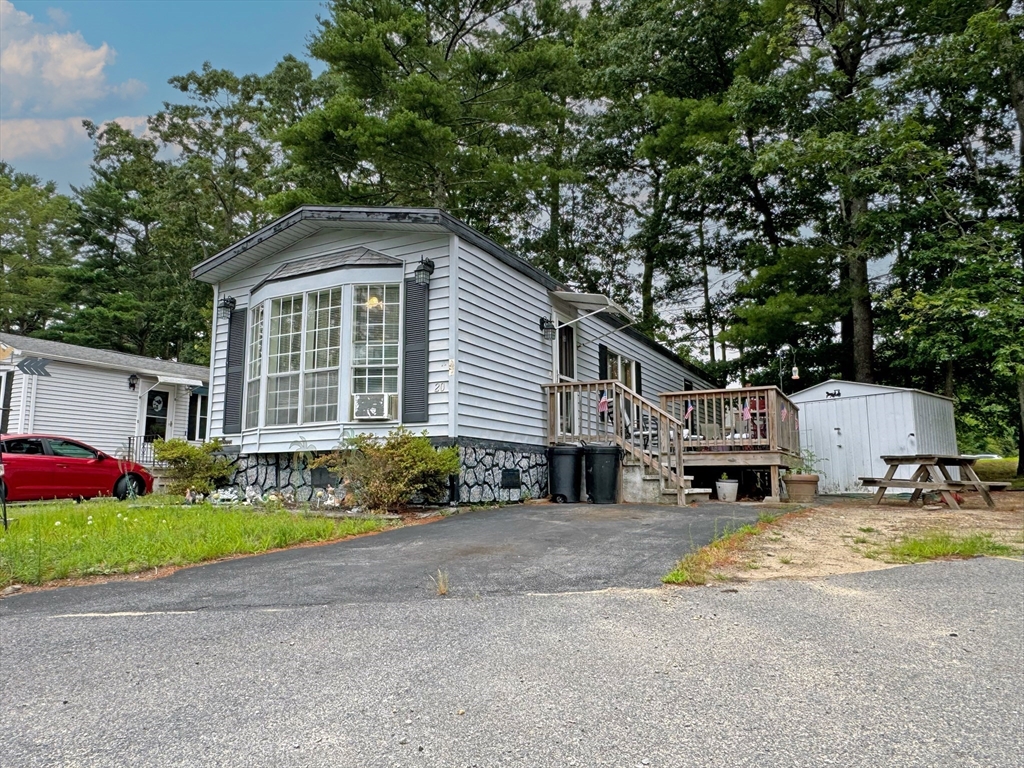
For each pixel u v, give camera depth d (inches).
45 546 205.9
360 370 333.4
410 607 138.6
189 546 206.5
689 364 722.8
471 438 325.7
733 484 385.1
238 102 1202.0
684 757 75.3
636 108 800.9
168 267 1213.1
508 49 738.8
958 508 317.1
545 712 87.4
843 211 641.6
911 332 489.1
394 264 337.4
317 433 338.6
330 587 158.4
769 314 593.6
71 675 103.3
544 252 905.5
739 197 708.0
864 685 96.3
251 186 1165.1
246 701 92.0
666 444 353.7
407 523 271.1
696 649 111.0
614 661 105.7
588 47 824.3
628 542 210.2
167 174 1171.3
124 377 668.1
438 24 737.0
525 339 390.9
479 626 124.3
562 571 170.4
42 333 1164.5
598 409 389.1
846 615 130.1
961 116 559.8
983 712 87.4
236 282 414.9
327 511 300.4
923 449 457.7
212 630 125.6
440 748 77.9
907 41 591.2
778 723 84.0
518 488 362.9
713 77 733.3
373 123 587.2
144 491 465.4
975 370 623.8
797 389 725.9
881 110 527.2
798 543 211.3
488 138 742.5
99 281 1219.9
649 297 916.0
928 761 74.4
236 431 388.2
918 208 514.0
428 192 722.2
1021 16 477.7
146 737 81.7
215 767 74.2
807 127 574.2
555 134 908.0
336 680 99.2
